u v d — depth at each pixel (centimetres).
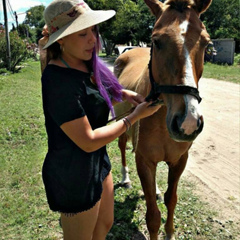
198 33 178
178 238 281
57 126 159
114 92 194
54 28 153
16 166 416
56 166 164
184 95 164
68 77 151
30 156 448
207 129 597
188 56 169
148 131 242
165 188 370
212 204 333
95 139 153
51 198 170
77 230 176
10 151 468
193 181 385
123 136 378
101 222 199
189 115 158
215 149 495
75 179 162
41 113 686
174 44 172
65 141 159
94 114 164
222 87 1076
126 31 3238
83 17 148
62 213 173
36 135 543
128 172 412
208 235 283
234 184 378
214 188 368
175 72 170
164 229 288
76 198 164
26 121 619
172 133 167
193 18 183
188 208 323
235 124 627
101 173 179
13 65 1627
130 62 397
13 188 366
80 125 149
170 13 188
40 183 376
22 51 1641
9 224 299
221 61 2072
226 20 2595
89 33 153
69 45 153
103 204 195
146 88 253
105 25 3469
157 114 230
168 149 247
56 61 159
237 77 1315
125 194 359
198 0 196
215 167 428
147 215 256
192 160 452
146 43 2789
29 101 814
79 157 160
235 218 308
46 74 153
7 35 1545
